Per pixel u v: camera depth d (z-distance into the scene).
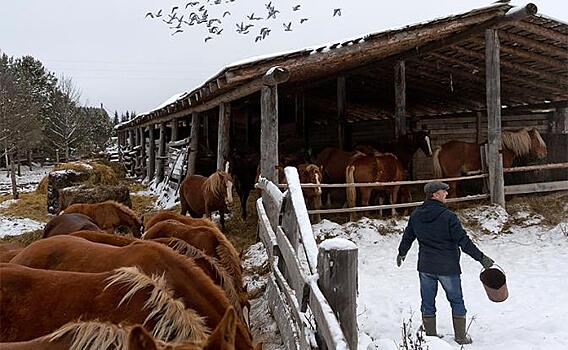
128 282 2.56
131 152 25.69
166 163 16.81
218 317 2.55
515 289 6.07
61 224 6.06
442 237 4.64
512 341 4.47
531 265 7.17
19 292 2.70
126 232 9.40
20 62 50.03
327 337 2.39
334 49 8.67
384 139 15.23
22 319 2.62
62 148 36.47
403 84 12.01
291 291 3.97
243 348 2.32
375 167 9.48
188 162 13.59
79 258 3.32
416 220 4.80
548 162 11.70
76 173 14.90
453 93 15.61
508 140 10.69
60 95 37.38
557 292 5.88
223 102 10.64
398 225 8.95
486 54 10.08
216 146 19.22
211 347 1.67
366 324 5.04
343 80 13.70
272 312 5.23
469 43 11.14
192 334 2.28
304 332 3.03
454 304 4.63
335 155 11.57
